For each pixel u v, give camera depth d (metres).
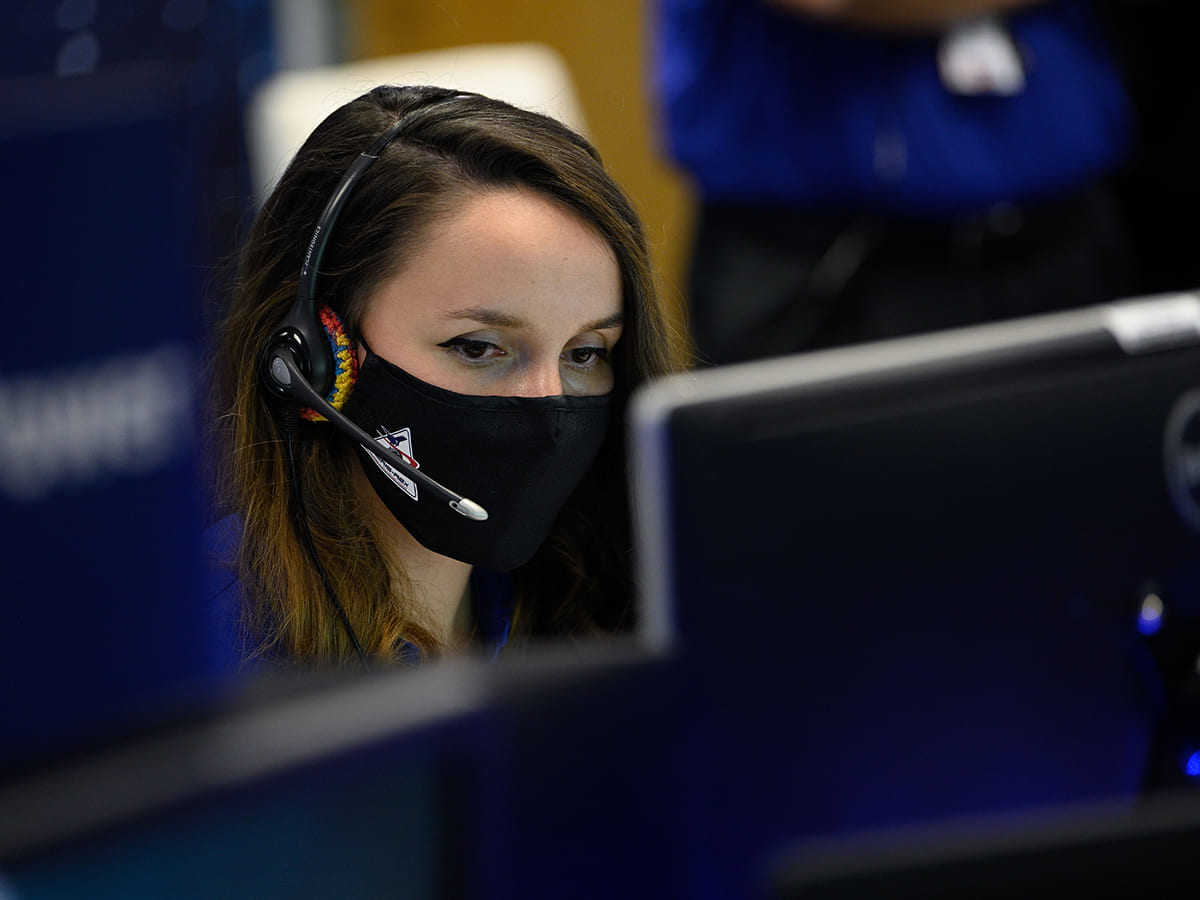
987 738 3.18
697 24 9.38
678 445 2.90
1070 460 3.21
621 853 2.61
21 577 2.94
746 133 9.35
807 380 3.01
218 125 10.80
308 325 4.95
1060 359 3.21
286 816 2.24
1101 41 10.03
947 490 3.11
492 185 4.92
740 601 2.94
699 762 2.87
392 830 2.33
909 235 9.45
